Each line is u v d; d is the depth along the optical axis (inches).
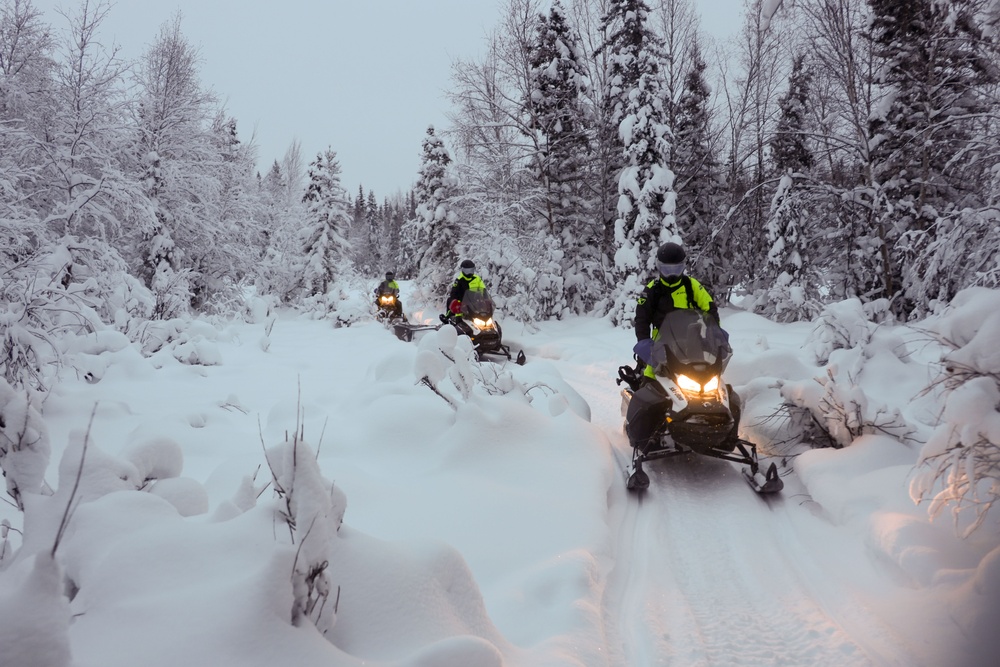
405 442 211.6
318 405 274.2
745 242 954.1
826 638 123.2
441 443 203.5
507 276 804.6
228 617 72.5
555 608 125.3
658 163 751.1
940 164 629.3
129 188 465.1
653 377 227.1
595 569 142.2
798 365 273.1
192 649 69.1
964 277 399.2
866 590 140.6
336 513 96.2
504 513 164.6
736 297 1105.4
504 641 106.7
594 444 218.7
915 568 136.5
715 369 209.6
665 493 209.3
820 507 189.8
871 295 685.3
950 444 131.9
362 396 257.6
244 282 845.2
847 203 684.7
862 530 164.6
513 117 894.4
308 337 607.8
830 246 769.6
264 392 315.6
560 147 904.9
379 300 733.3
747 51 891.4
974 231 382.9
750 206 935.0
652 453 215.9
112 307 398.0
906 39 586.9
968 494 156.7
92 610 77.1
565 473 193.0
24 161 477.4
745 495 204.4
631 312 711.1
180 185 693.9
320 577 83.5
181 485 114.8
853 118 649.6
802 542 170.1
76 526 91.2
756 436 239.6
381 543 99.7
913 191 649.6
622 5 818.2
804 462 207.6
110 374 305.7
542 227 916.6
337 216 1084.5
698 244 930.7
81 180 441.1
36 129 501.4
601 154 917.2
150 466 118.0
